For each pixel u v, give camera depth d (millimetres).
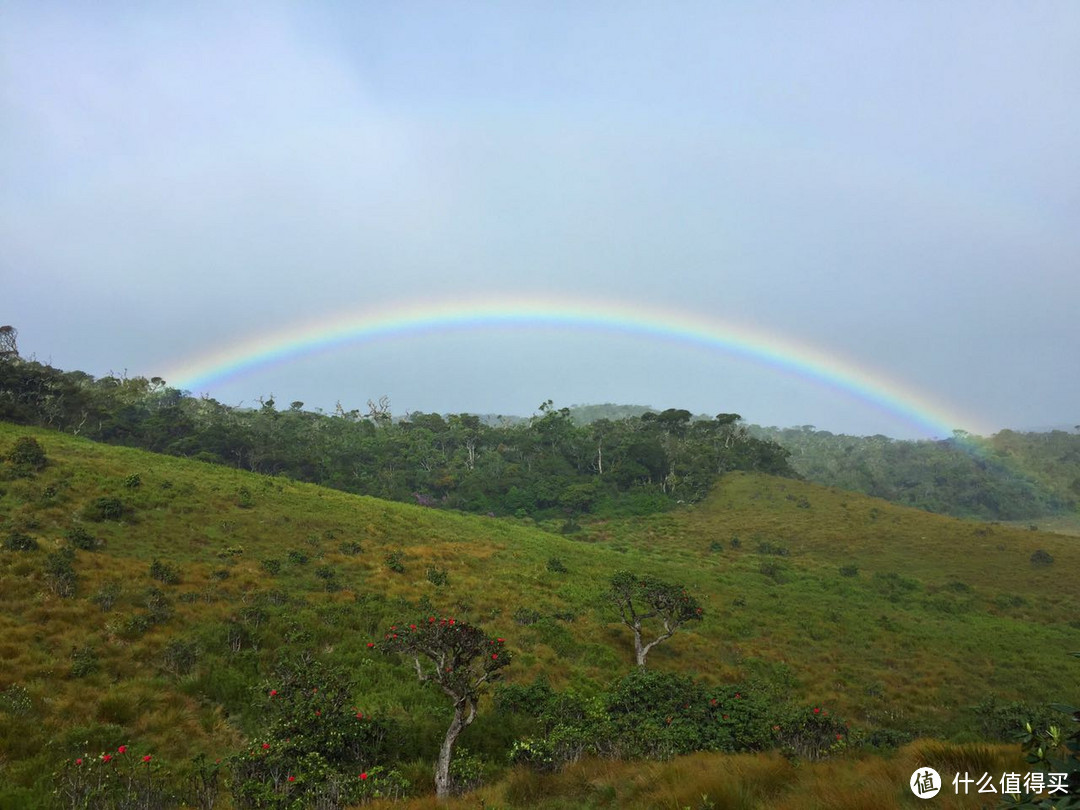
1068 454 158125
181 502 35656
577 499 88375
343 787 11023
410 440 105062
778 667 27156
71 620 19484
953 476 145875
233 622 21766
